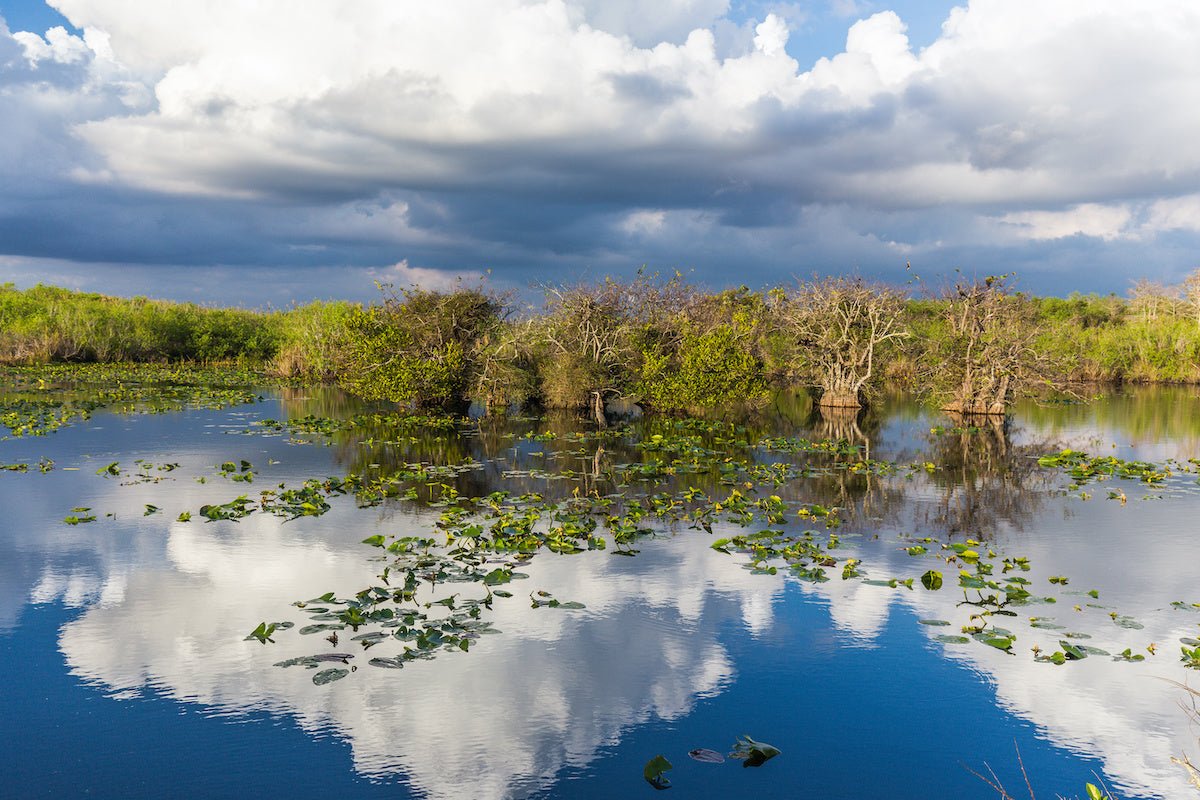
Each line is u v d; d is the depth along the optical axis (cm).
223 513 1231
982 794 551
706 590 936
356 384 2781
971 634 816
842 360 3156
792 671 729
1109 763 592
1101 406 3441
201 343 4862
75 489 1420
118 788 543
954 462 1897
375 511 1281
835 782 562
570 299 2883
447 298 2862
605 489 1505
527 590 926
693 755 586
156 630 796
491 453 1900
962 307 3112
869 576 999
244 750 589
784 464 1778
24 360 4219
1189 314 6231
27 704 652
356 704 657
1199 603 920
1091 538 1202
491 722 634
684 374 2655
